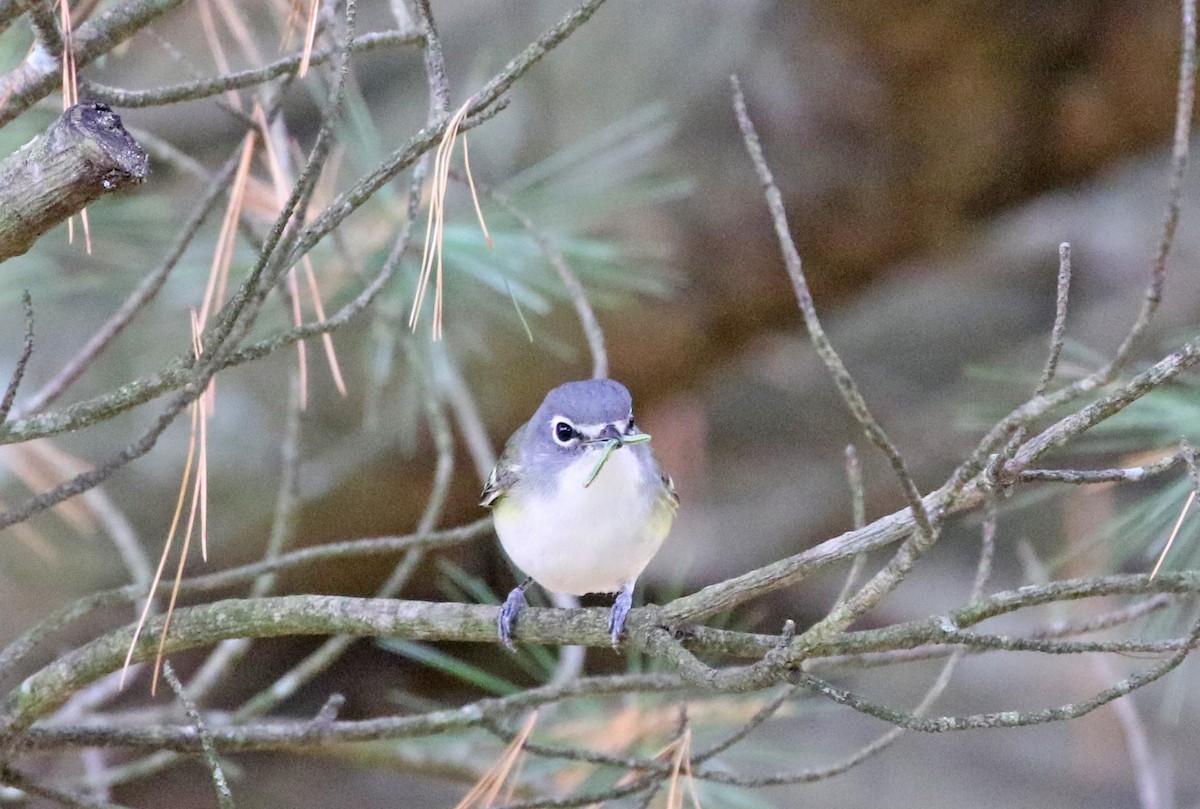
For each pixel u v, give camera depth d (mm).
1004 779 12977
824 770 5965
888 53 11672
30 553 12414
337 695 6332
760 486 15289
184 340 11539
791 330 13852
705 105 11930
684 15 12062
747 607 14062
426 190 7672
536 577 7133
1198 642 4379
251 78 4965
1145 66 11438
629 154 10000
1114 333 15188
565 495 6746
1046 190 12398
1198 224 15758
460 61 12586
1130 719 8195
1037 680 13859
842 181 11992
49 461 8469
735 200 11938
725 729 7539
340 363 12469
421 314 8703
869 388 16000
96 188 3994
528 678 13602
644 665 8203
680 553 14391
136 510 12508
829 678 8461
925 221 12328
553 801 5879
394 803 13367
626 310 12203
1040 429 8117
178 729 6078
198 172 7574
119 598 5953
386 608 5516
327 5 5219
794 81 11859
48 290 8461
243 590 12859
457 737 8148
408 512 12875
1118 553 6719
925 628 4203
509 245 7684
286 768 13539
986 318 16172
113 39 4832
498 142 11648
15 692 5633
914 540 4004
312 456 12555
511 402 12398
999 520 14766
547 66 11953
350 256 7625
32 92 4750
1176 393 6355
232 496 12625
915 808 12602
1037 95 11734
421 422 12344
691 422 14586
